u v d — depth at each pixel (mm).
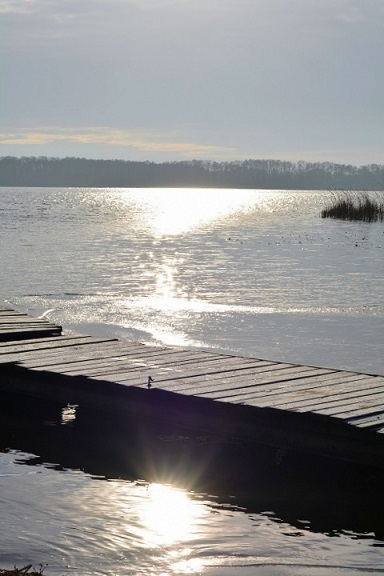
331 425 8773
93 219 64500
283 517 7688
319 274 26484
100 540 6863
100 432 10656
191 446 9953
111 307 19688
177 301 20688
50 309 19359
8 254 32500
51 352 12477
